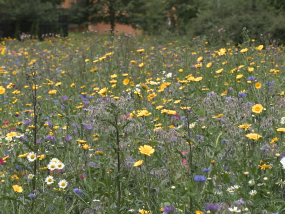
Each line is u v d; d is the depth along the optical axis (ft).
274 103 15.24
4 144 13.80
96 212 9.19
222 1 65.10
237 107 13.58
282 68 23.79
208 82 21.27
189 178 9.47
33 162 11.08
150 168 10.56
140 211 8.83
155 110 16.66
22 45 52.85
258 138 9.78
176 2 123.54
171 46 43.21
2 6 103.24
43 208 9.68
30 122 15.31
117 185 9.80
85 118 15.06
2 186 10.90
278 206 8.63
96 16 116.88
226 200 9.22
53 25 104.88
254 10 61.93
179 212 8.66
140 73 26.18
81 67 28.99
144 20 118.01
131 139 12.10
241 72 22.11
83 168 11.06
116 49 32.09
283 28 54.80
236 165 10.08
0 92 16.19
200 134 12.26
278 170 9.64
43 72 29.37
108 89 22.53
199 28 60.39
